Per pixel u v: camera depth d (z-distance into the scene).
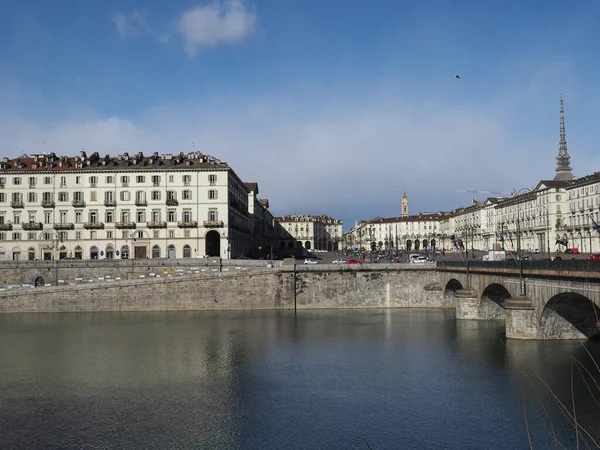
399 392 46.56
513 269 66.62
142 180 129.88
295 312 95.88
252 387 48.53
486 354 59.12
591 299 49.38
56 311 98.12
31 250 128.88
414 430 38.12
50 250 128.88
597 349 58.88
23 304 98.00
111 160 138.62
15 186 129.62
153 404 44.19
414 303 100.94
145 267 112.44
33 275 110.44
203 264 114.25
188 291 99.19
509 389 46.62
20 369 55.50
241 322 84.56
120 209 129.62
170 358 59.72
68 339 71.38
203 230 129.25
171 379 51.34
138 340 70.12
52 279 110.62
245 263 115.75
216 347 65.31
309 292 100.50
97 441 36.94
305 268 100.38
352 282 101.06
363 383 49.34
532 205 173.00
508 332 65.31
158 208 129.38
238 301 99.56
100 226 128.50
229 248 130.12
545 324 62.81
